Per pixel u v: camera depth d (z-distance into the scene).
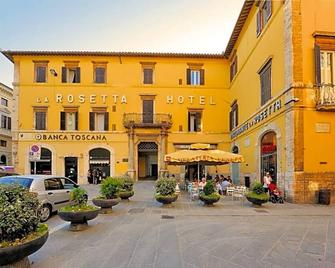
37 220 5.76
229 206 13.98
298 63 15.67
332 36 15.66
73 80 32.91
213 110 33.25
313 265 6.09
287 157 16.05
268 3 19.70
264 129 20.05
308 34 15.85
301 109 15.48
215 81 33.47
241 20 25.47
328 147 15.48
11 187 5.75
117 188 12.61
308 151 15.34
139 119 32.50
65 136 32.19
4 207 5.33
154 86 33.06
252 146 23.11
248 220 10.70
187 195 18.41
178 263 6.16
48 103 32.31
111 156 32.25
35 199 5.95
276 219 10.93
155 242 7.69
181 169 32.28
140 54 32.56
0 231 5.25
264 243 7.63
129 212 12.27
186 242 7.70
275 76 18.23
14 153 31.81
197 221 10.46
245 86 25.70
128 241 7.77
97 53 32.22
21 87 32.25
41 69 32.62
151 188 24.52
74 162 32.28
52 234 8.47
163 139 32.25
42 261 6.24
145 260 6.33
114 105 32.72
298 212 12.39
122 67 33.09
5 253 5.03
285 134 16.44
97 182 31.62
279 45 17.58
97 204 12.07
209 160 17.22
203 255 6.67
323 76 15.88
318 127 15.50
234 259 6.42
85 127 32.41
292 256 6.63
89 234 8.48
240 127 27.34
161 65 33.31
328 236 8.37
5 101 44.66
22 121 32.09
